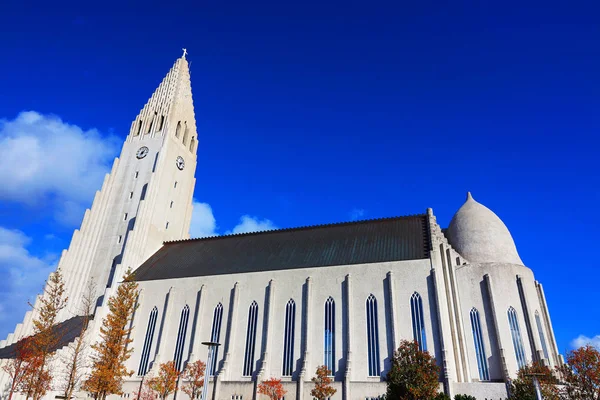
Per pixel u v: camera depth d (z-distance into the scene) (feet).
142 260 286.05
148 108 362.74
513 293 214.90
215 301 236.43
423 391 156.15
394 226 245.86
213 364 220.23
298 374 200.13
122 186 323.37
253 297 229.45
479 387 169.07
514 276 219.61
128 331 205.05
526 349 201.46
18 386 195.42
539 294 231.50
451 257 225.56
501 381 193.88
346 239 246.06
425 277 202.59
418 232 232.12
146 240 292.81
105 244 299.79
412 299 200.54
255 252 260.42
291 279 226.38
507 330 205.16
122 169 332.80
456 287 215.10
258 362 212.02
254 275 234.99
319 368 188.75
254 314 225.76
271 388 191.62
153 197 306.35
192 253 282.56
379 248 227.61
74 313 276.00
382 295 206.08
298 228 273.54
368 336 200.23
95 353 234.17
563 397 151.84
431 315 193.26
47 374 183.42
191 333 232.12
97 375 183.11
